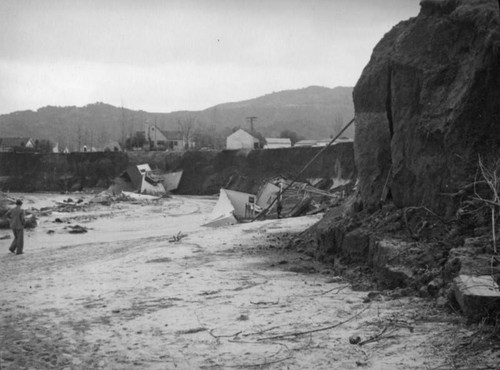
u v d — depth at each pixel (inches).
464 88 466.3
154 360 270.7
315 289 431.2
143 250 774.5
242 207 1599.4
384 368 240.8
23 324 346.0
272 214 1483.8
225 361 265.3
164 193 3157.0
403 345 267.3
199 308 379.2
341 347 273.9
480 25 473.1
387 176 591.5
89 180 3649.1
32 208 1978.3
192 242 843.4
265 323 328.5
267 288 444.5
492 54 435.8
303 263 591.2
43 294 447.5
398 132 550.9
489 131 442.9
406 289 380.2
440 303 323.0
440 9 548.1
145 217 1797.5
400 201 539.2
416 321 303.7
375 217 557.6
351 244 532.1
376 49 642.2
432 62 526.3
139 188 3105.3
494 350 245.9
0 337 314.8
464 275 311.6
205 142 4992.6
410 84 544.7
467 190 440.1
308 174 2881.4
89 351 286.7
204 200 2787.9
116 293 446.0
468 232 414.3
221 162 3420.3
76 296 437.1
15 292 458.9
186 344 295.0
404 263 416.8
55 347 293.9
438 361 242.7
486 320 276.4
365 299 371.9
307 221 1098.1
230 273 534.3
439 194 472.7
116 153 3695.9
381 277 431.8
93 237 1193.4
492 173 421.1
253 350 279.0
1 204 1680.6
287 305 374.6
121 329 330.3
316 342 285.0
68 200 2461.9
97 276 539.2
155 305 395.9
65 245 995.3
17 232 812.0
